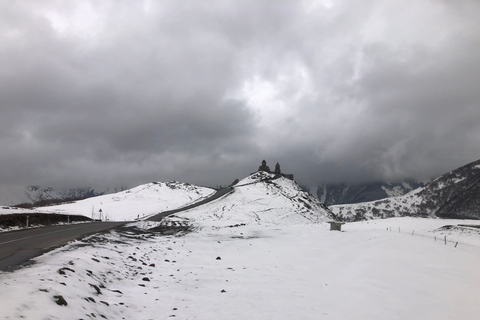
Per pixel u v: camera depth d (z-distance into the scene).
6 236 22.22
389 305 11.19
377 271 16.25
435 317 10.38
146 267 15.61
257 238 29.31
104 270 12.68
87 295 9.09
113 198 100.56
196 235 30.33
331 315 9.86
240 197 89.00
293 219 72.56
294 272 16.19
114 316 8.73
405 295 12.48
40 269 10.45
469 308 11.49
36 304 7.07
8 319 6.09
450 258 20.75
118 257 15.89
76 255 13.56
